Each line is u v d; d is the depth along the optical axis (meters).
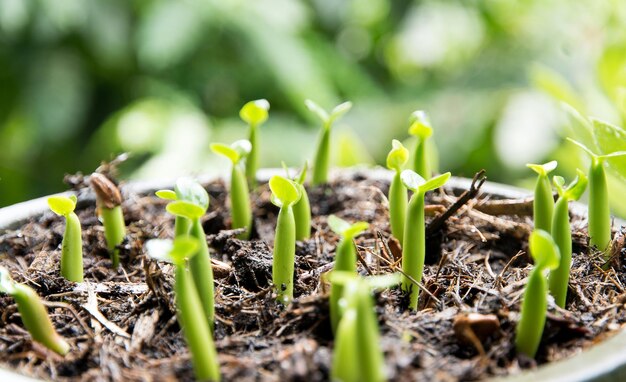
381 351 0.21
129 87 0.65
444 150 0.64
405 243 0.24
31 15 0.54
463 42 0.72
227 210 0.31
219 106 0.67
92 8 0.55
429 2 0.67
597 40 0.49
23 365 0.22
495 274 0.27
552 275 0.24
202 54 0.63
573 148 0.32
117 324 0.24
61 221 0.30
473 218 0.29
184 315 0.21
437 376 0.21
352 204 0.32
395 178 0.27
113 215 0.28
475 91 0.66
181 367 0.21
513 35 0.69
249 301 0.24
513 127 0.57
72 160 0.65
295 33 0.61
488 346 0.22
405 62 0.76
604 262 0.26
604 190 0.26
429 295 0.25
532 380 0.20
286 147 0.58
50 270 0.26
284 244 0.24
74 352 0.22
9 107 0.61
